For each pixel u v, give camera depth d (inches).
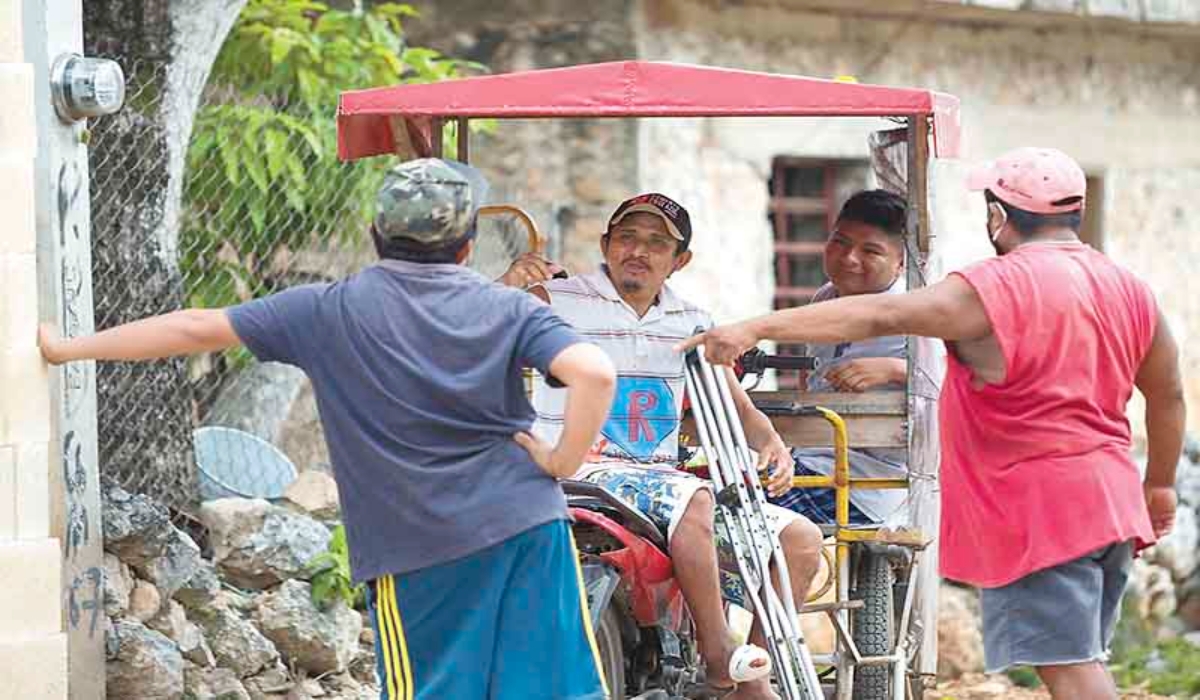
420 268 358.6
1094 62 986.7
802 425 496.1
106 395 558.9
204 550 546.9
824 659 499.2
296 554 549.3
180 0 573.6
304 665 541.6
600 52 804.0
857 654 477.4
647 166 800.9
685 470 498.6
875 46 892.0
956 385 414.6
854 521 520.7
